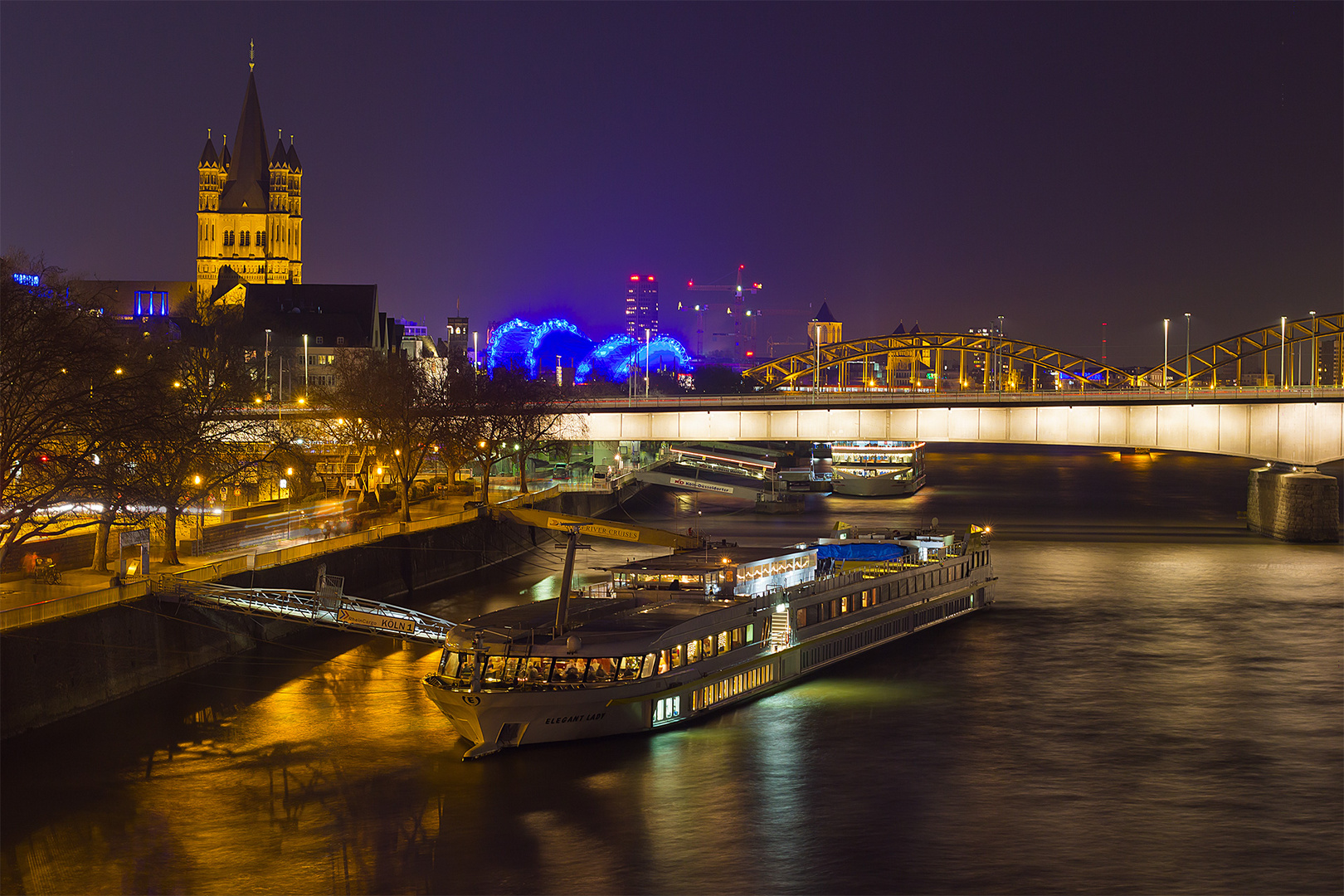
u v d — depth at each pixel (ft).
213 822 173.27
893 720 220.02
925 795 184.65
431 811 177.47
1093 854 164.45
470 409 442.09
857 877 157.48
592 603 230.27
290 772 191.93
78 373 213.25
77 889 153.17
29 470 224.33
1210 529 524.93
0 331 204.44
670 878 157.17
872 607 275.18
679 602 231.91
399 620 248.32
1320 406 490.08
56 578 239.30
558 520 213.25
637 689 207.51
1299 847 166.50
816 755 201.26
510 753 200.44
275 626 275.18
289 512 399.44
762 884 155.53
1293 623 306.14
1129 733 214.07
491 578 380.58
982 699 234.17
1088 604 332.80
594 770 193.36
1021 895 152.87
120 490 217.36
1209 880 156.76
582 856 163.02
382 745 204.85
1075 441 509.35
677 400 518.78
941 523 538.06
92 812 175.63
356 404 411.54
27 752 195.52
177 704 223.51
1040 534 502.79
